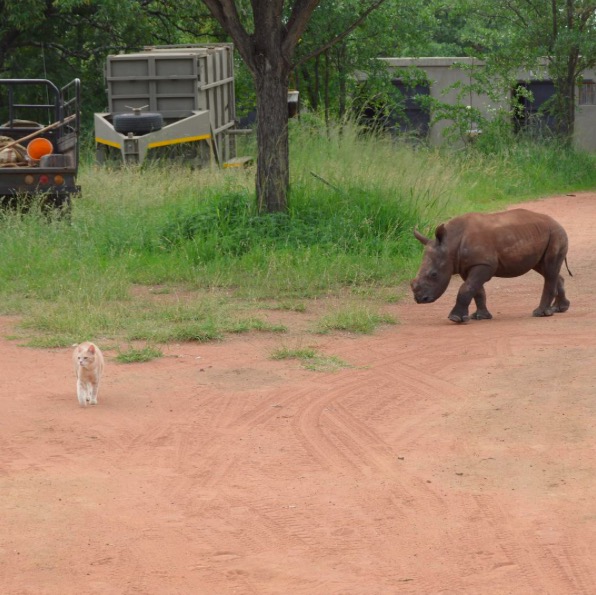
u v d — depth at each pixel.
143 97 23.27
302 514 6.46
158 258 15.62
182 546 5.98
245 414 8.63
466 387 9.30
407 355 10.55
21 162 17.59
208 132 22.33
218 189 18.58
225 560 5.79
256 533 6.16
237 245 15.84
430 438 7.92
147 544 6.02
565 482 6.91
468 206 22.84
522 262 12.20
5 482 7.07
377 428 8.21
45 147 18.09
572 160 30.41
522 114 33.75
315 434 8.08
